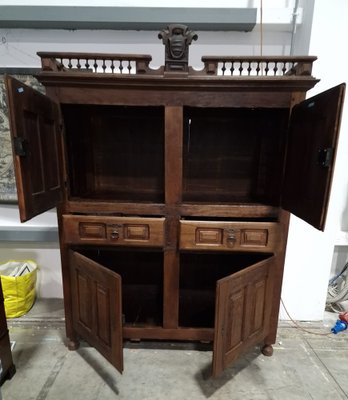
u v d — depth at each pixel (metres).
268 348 1.38
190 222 1.20
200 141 1.48
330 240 1.53
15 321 1.62
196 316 1.50
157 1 1.48
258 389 1.19
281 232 1.21
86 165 1.46
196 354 1.39
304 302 1.63
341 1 1.28
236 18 1.37
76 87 1.10
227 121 1.45
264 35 1.50
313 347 1.45
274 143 1.29
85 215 1.24
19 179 0.88
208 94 1.10
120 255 1.73
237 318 1.14
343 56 1.33
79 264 1.22
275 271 1.26
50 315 1.68
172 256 1.26
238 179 1.52
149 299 1.64
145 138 1.49
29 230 1.65
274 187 1.28
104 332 1.17
